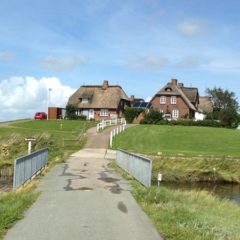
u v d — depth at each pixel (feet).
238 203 77.30
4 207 40.86
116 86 352.08
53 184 64.75
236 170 118.01
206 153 135.54
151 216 40.63
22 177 62.95
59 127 227.20
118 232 34.47
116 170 87.92
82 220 38.70
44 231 34.27
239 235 34.19
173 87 332.19
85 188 60.54
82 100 344.28
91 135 182.19
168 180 110.42
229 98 435.12
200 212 43.55
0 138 146.51
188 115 329.31
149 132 201.57
